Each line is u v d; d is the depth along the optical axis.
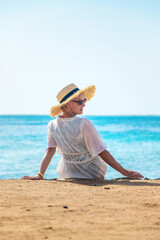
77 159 4.61
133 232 2.05
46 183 4.05
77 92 4.54
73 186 3.83
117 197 3.14
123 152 17.80
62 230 2.08
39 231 2.05
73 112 4.66
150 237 1.95
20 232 2.03
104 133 39.62
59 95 4.72
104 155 4.48
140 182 4.26
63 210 2.59
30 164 12.95
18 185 3.83
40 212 2.52
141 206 2.77
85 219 2.33
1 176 10.28
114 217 2.40
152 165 13.00
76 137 4.50
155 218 2.38
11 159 14.45
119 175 9.85
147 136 33.28
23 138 27.78
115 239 1.91
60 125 4.62
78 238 1.92
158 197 3.14
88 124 4.48
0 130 43.72
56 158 14.75
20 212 2.51
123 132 42.22
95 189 3.60
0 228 2.11
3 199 2.98
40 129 47.75
